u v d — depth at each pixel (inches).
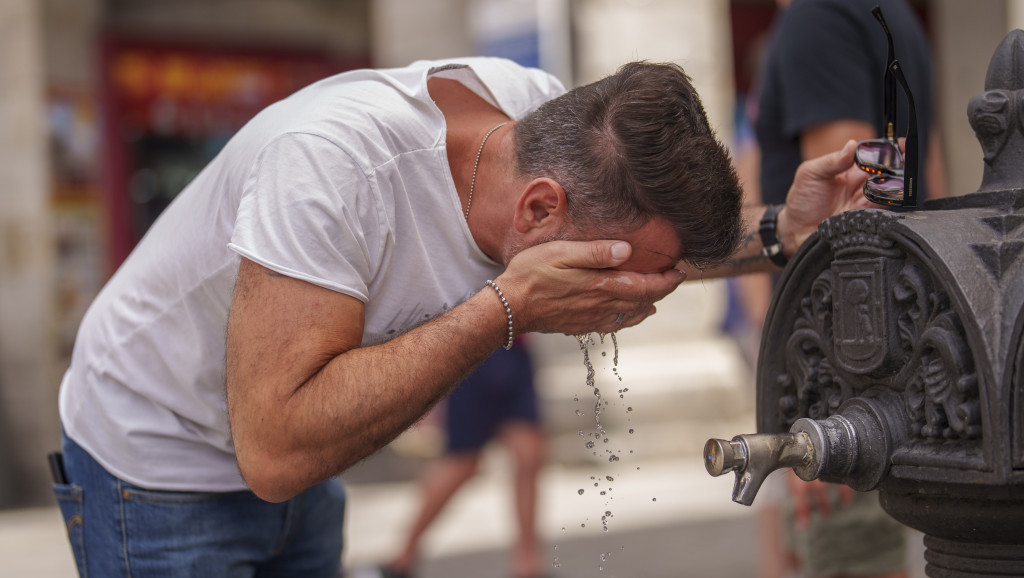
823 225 57.0
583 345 70.4
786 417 62.7
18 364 247.6
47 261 246.7
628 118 59.5
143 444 70.2
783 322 62.5
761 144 96.7
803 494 94.3
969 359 49.6
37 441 246.7
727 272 77.5
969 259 50.1
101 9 263.3
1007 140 54.4
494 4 252.2
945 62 249.0
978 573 53.6
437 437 276.1
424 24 276.4
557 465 241.6
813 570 97.0
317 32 295.9
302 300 59.3
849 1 87.4
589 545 181.2
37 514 225.1
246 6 287.3
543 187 61.6
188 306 67.9
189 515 71.2
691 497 212.4
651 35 250.4
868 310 54.2
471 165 65.9
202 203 67.6
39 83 245.3
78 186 254.8
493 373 160.7
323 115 62.6
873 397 55.5
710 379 245.9
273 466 59.8
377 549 182.4
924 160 90.8
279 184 60.2
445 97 70.5
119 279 73.8
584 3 246.2
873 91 87.7
